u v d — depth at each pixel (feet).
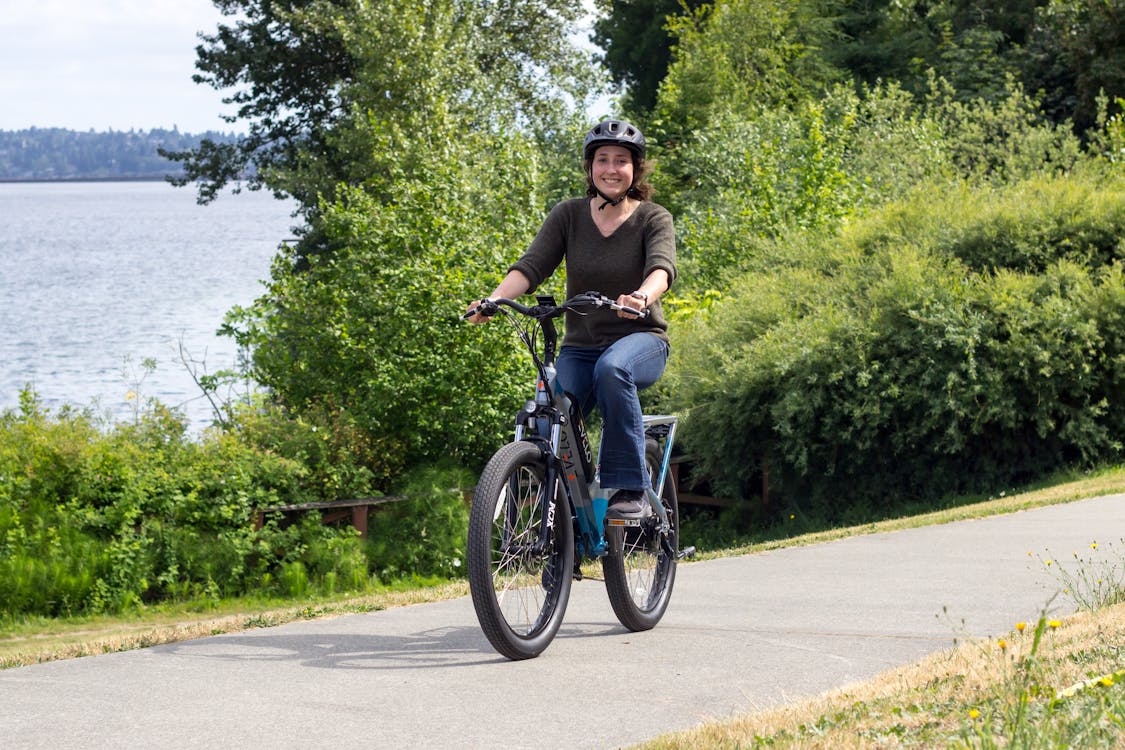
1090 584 23.02
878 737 11.29
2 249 475.31
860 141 85.92
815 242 62.80
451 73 95.25
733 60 113.91
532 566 17.24
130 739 12.98
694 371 56.18
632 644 18.12
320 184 108.17
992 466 53.78
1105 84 101.40
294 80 125.18
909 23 124.67
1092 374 51.90
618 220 17.83
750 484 59.93
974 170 84.38
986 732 10.36
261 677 15.93
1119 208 54.90
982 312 51.83
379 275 57.11
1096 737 10.38
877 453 54.60
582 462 17.60
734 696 14.71
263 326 58.44
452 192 61.52
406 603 24.53
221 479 48.37
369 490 52.19
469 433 54.60
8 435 47.80
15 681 15.94
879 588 24.11
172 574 46.16
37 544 44.47
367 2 93.50
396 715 13.87
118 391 122.42
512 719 13.67
